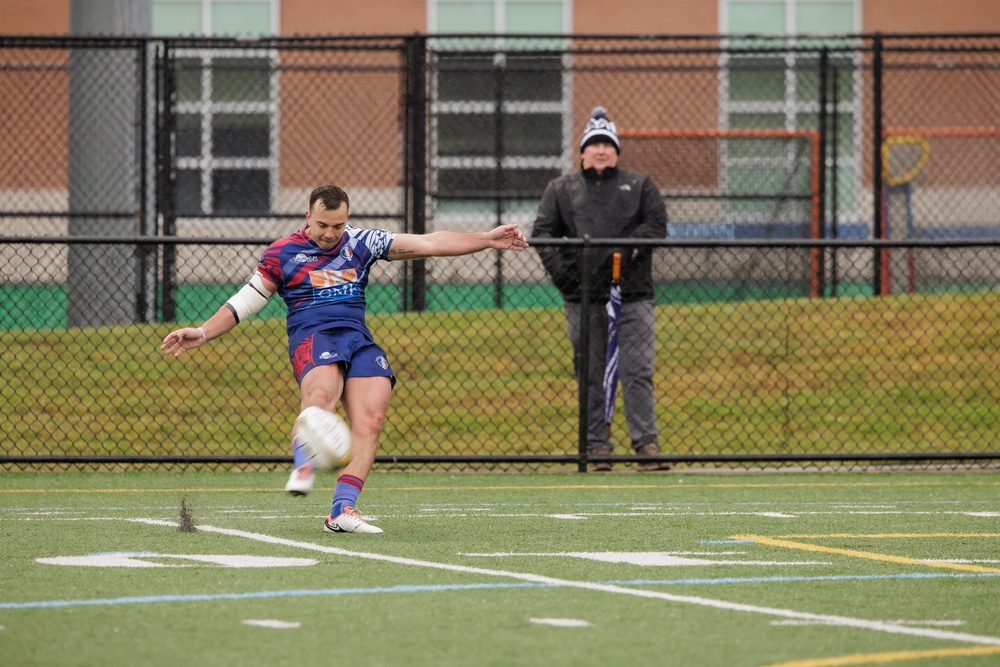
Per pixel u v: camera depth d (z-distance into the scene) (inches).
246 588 692.7
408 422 1663.4
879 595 687.1
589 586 708.0
